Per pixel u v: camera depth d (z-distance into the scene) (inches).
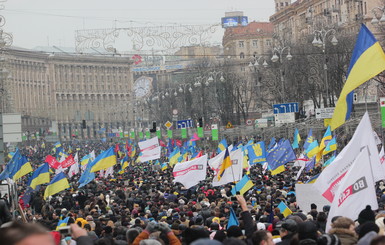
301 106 6279.5
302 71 6264.8
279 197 1838.1
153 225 747.4
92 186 3191.4
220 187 2615.7
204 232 761.0
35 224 388.2
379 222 884.0
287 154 2694.4
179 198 2181.3
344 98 1175.6
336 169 1067.3
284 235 850.8
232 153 1968.5
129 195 2541.8
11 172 2395.4
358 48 1170.6
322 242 694.5
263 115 7081.7
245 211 837.2
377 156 1045.8
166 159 6063.0
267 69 7283.5
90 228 1295.5
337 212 920.3
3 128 3218.5
